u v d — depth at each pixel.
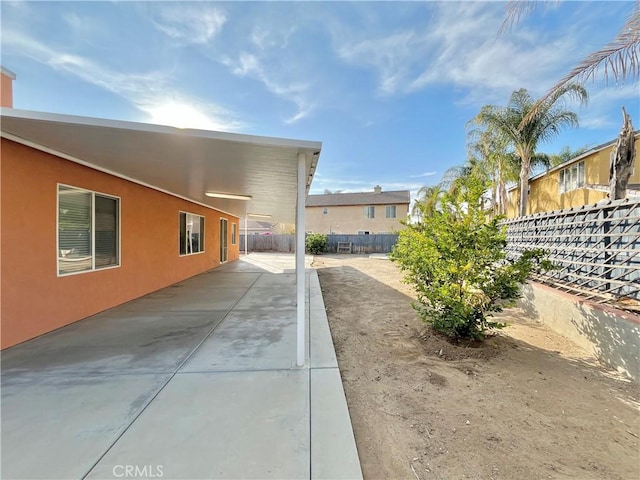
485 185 4.62
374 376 3.57
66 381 3.21
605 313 3.87
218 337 4.58
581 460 2.24
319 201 32.91
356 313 6.36
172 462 2.09
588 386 3.31
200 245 11.78
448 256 4.48
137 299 7.11
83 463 2.08
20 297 4.26
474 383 3.38
